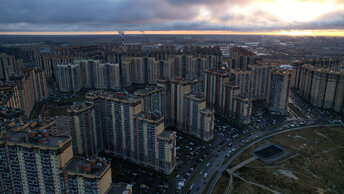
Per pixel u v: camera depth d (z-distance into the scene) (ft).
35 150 639.76
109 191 654.94
